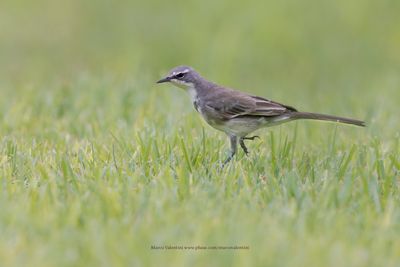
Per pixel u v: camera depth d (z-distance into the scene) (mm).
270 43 29375
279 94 22375
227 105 13781
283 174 12414
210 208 10820
